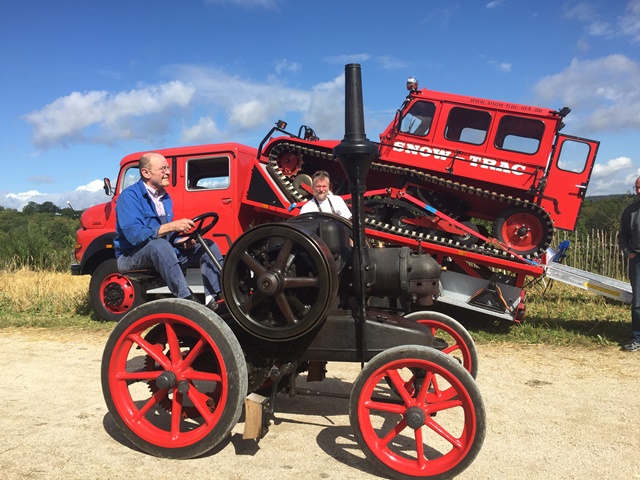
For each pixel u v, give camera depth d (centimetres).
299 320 335
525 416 434
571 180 823
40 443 371
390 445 373
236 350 333
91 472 328
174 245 424
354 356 348
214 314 340
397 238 822
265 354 363
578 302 970
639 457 359
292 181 884
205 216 398
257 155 898
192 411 380
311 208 591
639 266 647
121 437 383
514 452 365
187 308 338
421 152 857
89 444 370
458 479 325
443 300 788
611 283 839
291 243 330
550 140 819
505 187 851
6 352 641
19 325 803
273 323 345
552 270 856
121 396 360
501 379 538
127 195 407
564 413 442
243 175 863
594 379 538
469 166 843
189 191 867
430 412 319
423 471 313
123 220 400
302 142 881
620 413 442
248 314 341
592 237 1397
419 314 461
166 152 876
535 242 824
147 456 352
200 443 337
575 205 823
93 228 896
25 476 321
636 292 647
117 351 358
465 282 789
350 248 371
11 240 1841
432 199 876
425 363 311
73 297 1005
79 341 704
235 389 329
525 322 808
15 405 451
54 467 334
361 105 334
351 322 347
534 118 823
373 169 888
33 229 1884
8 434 387
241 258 339
